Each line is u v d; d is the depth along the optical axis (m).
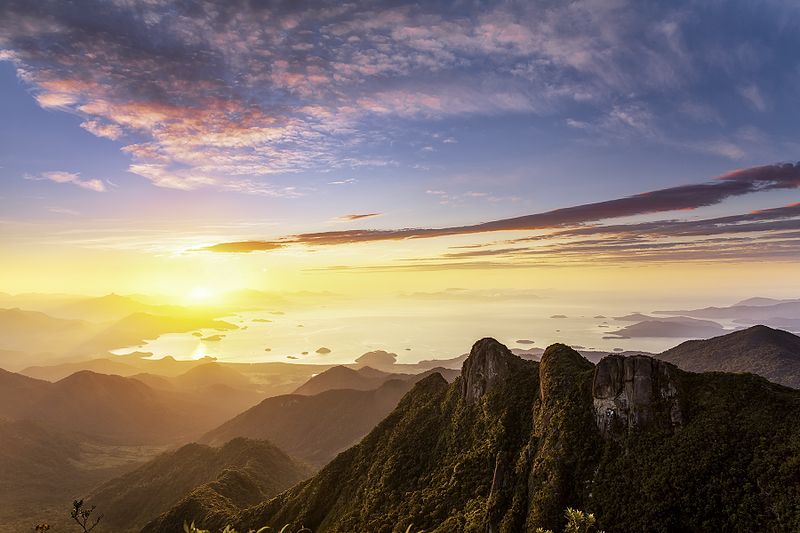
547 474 79.50
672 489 68.06
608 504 71.44
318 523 127.81
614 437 79.75
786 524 57.56
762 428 69.25
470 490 95.12
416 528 92.38
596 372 86.00
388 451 128.75
